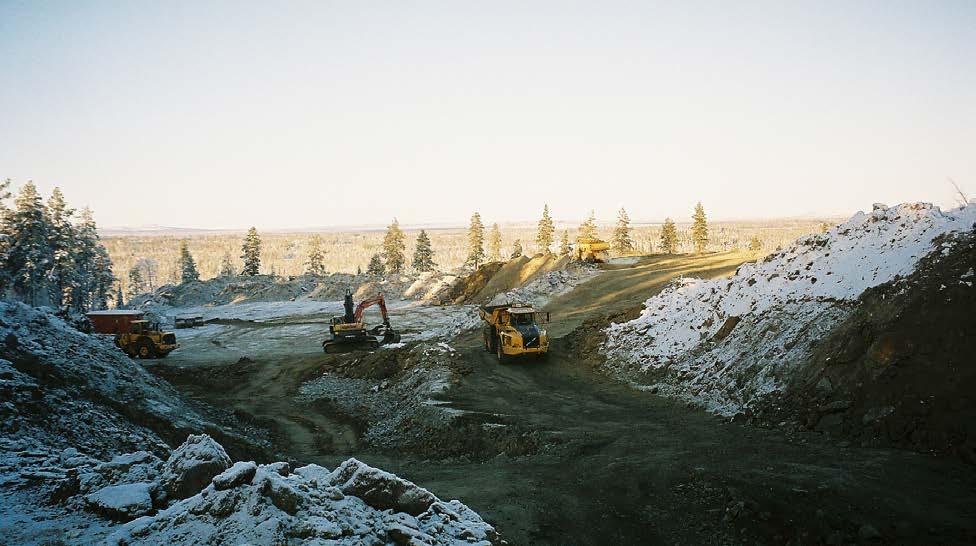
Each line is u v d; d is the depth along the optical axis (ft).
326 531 23.16
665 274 176.96
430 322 200.13
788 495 37.27
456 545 27.43
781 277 72.02
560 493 43.62
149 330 148.05
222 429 60.39
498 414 64.03
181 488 27.48
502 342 90.94
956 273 49.60
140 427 52.34
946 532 31.65
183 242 401.08
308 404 89.71
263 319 233.14
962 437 40.22
